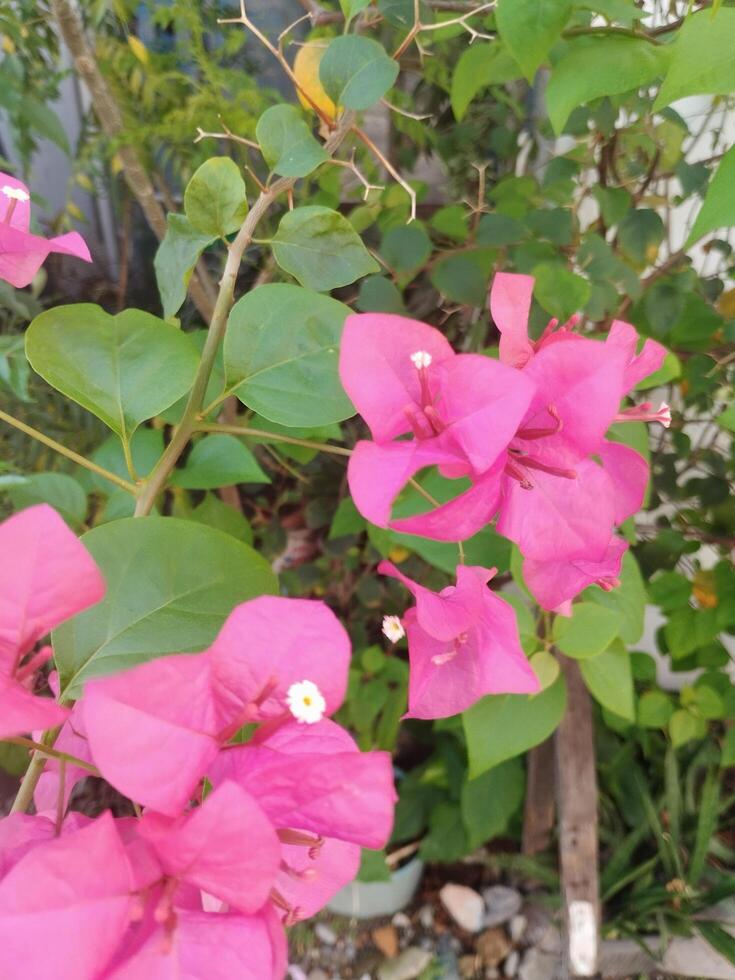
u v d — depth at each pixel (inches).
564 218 15.5
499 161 20.5
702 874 23.1
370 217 16.2
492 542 13.2
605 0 9.7
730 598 21.4
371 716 22.0
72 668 7.7
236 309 8.9
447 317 18.0
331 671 6.2
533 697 15.3
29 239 8.6
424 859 23.4
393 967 22.4
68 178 20.2
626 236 16.1
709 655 23.4
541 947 22.4
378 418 7.1
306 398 8.8
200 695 6.0
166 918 5.5
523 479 7.8
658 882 23.3
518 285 8.1
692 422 20.8
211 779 6.3
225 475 11.4
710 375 18.9
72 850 5.4
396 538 14.9
